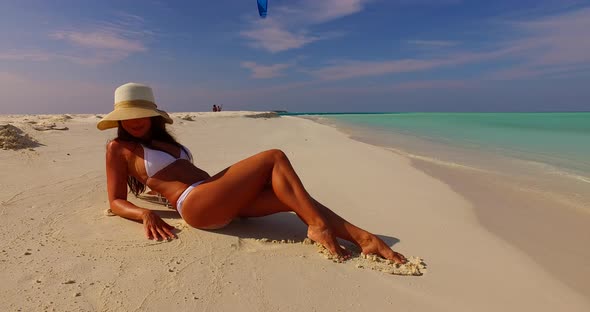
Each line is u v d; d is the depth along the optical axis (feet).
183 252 9.48
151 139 11.46
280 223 12.07
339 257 9.53
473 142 42.80
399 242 11.11
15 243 9.49
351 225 10.25
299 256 9.66
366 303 7.70
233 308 7.23
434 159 28.32
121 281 7.93
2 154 18.78
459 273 9.25
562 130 64.59
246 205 10.81
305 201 10.09
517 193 17.83
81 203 12.83
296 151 29.14
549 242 11.57
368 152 30.12
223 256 9.39
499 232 12.31
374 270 9.12
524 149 36.19
